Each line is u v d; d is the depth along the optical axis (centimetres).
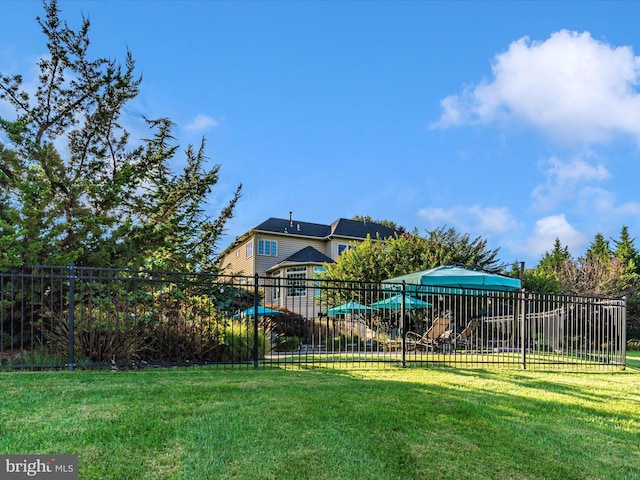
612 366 805
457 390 523
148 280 620
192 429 351
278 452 320
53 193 776
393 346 1069
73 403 406
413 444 349
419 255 1700
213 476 283
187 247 1337
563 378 656
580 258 2498
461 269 1095
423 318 1245
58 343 649
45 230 716
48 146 786
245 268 2773
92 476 276
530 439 377
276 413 396
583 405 486
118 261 751
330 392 482
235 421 372
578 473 322
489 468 320
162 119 1324
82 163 1116
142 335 671
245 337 771
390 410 421
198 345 704
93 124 1150
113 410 387
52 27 1093
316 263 2370
